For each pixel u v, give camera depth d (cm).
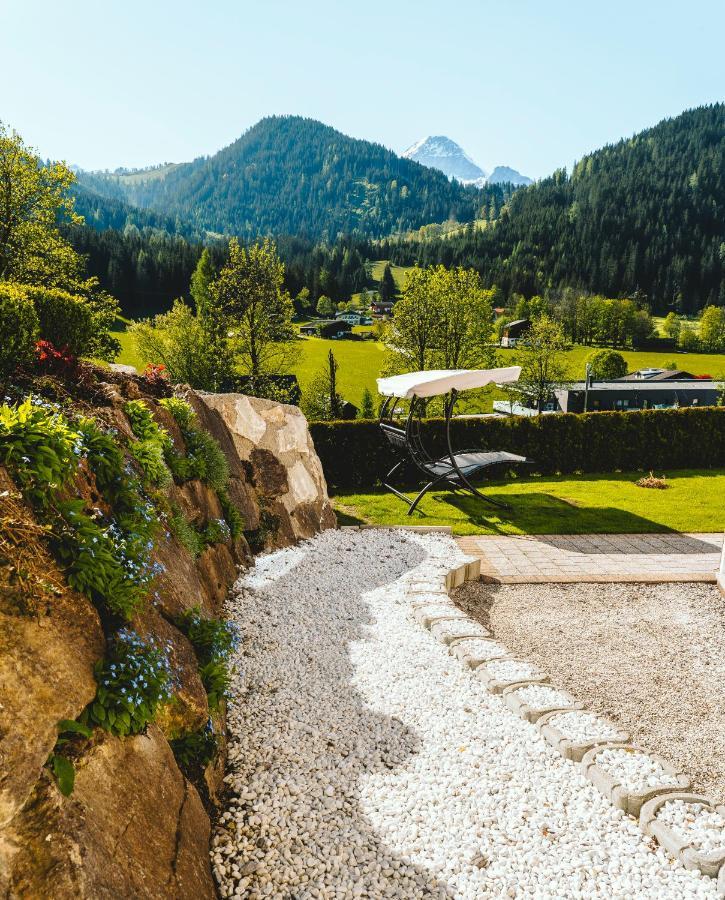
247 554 754
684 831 348
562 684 578
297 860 323
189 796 318
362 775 395
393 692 498
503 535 1032
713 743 491
